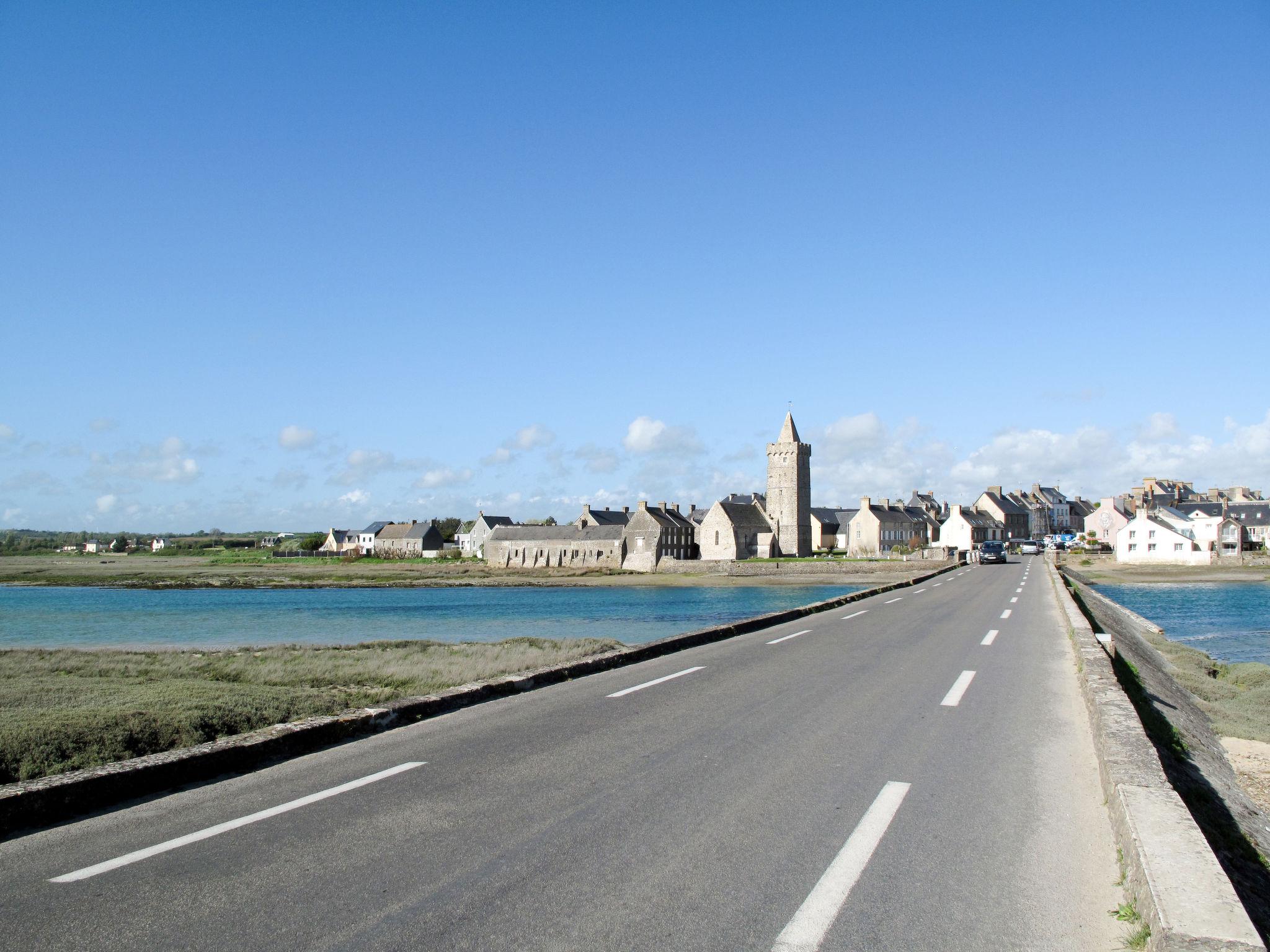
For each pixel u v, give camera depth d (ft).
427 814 23.70
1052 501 622.13
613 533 442.91
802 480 419.13
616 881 19.03
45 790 23.30
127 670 82.38
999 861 20.63
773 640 67.77
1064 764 29.68
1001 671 50.98
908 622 83.15
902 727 35.22
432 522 618.03
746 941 16.28
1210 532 403.95
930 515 560.20
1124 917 17.44
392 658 85.25
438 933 16.43
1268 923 21.93
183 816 23.59
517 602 224.33
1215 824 31.17
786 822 23.15
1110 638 59.21
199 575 373.20
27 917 17.12
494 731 34.42
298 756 30.60
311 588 303.68
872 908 17.85
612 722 36.06
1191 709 67.26
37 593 277.44
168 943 15.98
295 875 19.31
